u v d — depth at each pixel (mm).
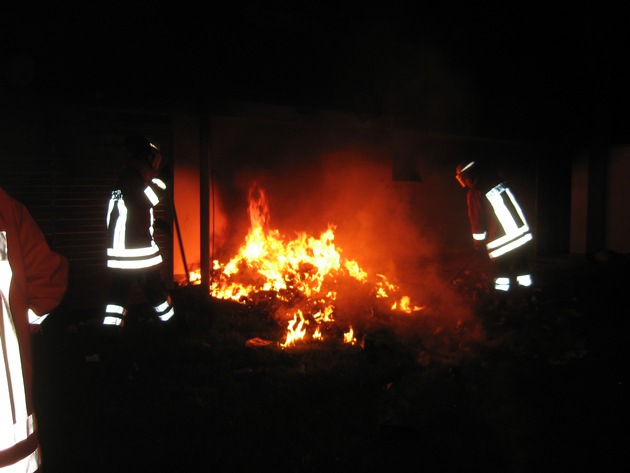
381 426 3723
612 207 12641
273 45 8586
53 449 3564
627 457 3541
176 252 8195
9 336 1866
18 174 6441
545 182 13688
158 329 6137
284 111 8141
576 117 12414
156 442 3664
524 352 5508
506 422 4008
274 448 3576
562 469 3402
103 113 7031
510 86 11656
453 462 3465
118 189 5266
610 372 5027
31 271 2072
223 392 4461
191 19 7441
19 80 5941
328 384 4617
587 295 8281
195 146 8383
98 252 7055
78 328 6230
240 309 7020
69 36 6359
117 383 4664
